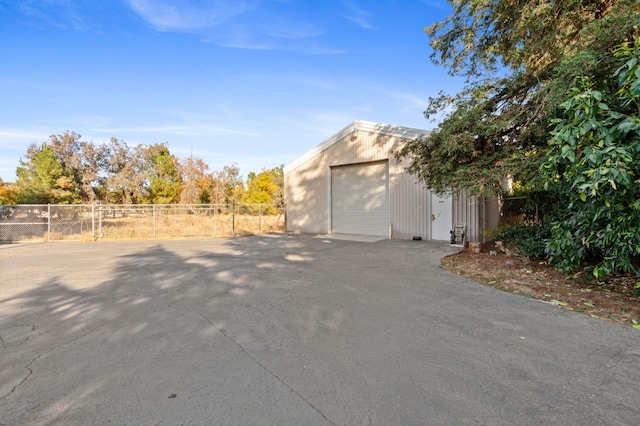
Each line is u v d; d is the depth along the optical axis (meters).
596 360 2.80
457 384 2.43
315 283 5.74
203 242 12.67
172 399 2.27
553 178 4.79
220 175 34.47
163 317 4.05
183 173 34.66
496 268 6.57
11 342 3.31
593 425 1.95
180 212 17.31
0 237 14.17
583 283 5.21
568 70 5.07
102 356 2.97
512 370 2.64
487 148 7.37
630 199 3.97
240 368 2.72
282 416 2.06
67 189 27.81
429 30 10.83
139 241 13.35
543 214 7.68
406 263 7.54
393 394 2.30
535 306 4.32
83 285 5.79
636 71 3.48
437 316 3.99
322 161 15.35
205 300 4.79
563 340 3.23
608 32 5.01
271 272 6.71
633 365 2.70
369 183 13.77
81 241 13.52
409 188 12.37
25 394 2.35
